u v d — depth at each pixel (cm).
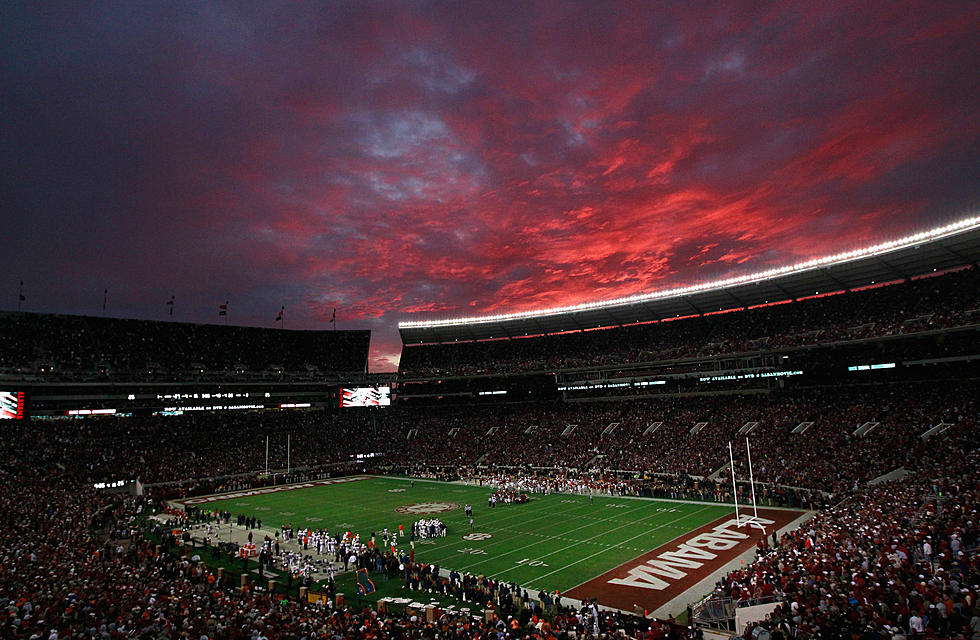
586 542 3881
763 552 3086
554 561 3444
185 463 7238
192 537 4294
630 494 5781
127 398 8100
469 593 2773
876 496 3628
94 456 6825
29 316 8081
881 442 5056
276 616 2094
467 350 10312
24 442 6669
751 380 7312
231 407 9069
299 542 4000
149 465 6962
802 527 3384
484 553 3678
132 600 2058
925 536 2323
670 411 7506
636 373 8231
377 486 6988
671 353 7900
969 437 4469
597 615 2306
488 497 5947
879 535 2475
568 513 4934
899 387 5994
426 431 9206
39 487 5506
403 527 4547
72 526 3922
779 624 1783
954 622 1497
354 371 10512
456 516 4953
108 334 8581
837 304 6975
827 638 1591
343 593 2967
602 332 9262
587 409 8462
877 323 6241
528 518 4772
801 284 7025
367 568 3372
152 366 8562
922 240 5338
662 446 6706
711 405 7256
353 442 8919
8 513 3994
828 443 5431
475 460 7900
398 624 2134
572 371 8519
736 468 5681
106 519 4872
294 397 9806
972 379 5606
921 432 4984
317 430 9131
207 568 3444
